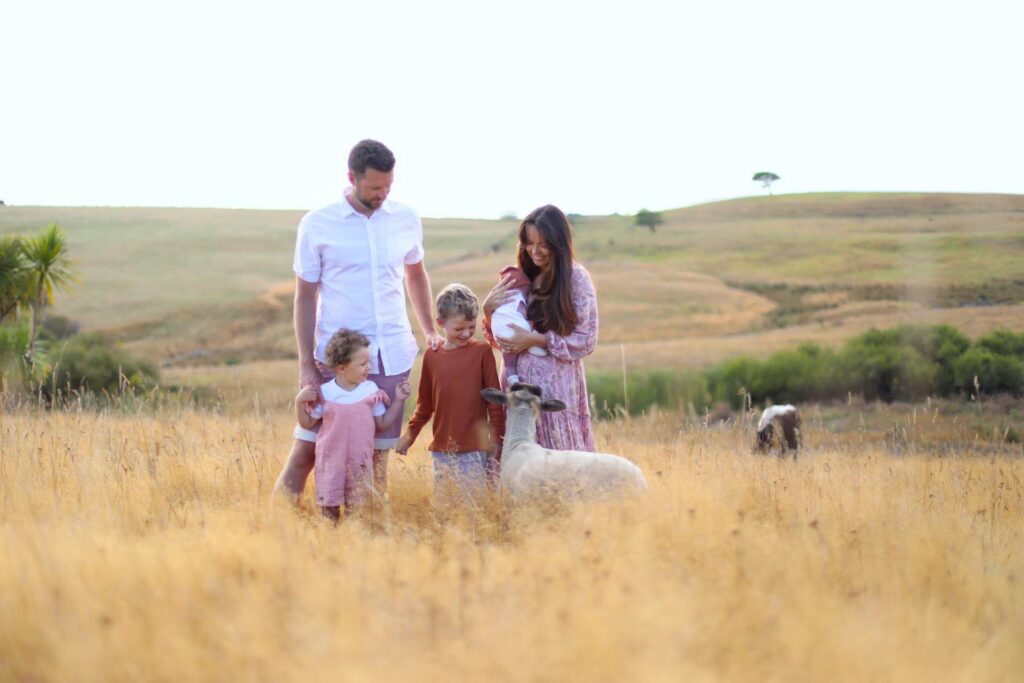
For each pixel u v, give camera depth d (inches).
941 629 235.6
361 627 216.1
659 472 393.4
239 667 196.9
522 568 260.4
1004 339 1884.8
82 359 1547.7
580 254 4761.3
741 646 212.5
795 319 3314.5
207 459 432.1
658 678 188.2
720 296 3794.3
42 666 198.2
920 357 1893.5
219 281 3737.7
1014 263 3154.5
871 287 3629.4
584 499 327.3
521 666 194.5
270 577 251.6
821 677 202.8
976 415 1401.3
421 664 196.2
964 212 4800.7
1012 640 236.5
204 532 287.9
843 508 354.0
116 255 4037.9
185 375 2288.4
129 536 300.4
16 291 1122.7
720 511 319.0
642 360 2618.1
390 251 388.2
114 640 204.2
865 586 265.4
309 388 372.2
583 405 404.2
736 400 1936.5
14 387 896.9
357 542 290.7
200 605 226.8
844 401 1870.1
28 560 251.0
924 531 316.8
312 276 387.5
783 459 538.9
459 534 299.9
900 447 717.9
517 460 361.4
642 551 265.7
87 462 407.2
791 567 264.8
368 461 368.2
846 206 5457.7
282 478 380.5
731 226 5231.3
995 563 308.8
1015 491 445.1
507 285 400.5
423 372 400.2
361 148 368.8
